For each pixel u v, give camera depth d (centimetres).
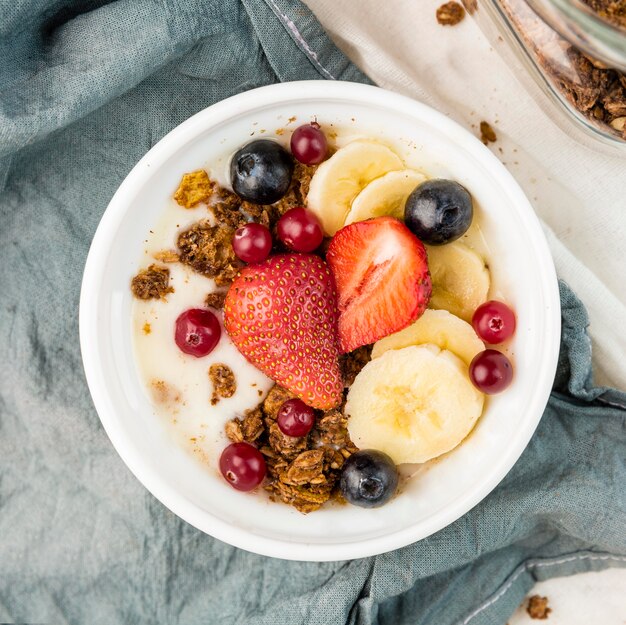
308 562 45
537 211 44
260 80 42
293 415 39
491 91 42
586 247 44
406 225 38
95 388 39
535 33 36
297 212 38
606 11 34
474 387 39
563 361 43
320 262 38
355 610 44
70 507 45
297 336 38
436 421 39
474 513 43
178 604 45
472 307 39
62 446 45
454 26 42
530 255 38
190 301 40
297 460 39
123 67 40
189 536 45
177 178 39
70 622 46
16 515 46
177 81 42
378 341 40
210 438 40
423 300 38
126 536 45
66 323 44
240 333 38
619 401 43
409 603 45
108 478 45
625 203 43
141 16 40
